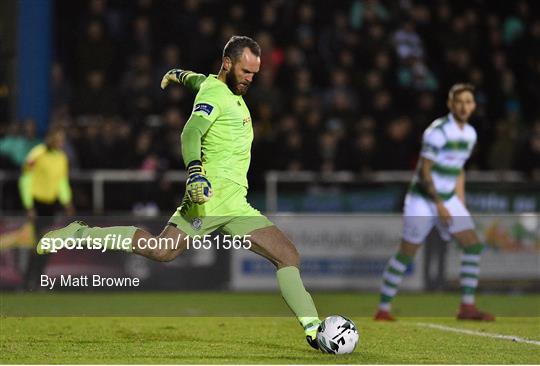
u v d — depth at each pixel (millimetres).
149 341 29750
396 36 67000
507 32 72812
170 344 28859
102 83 62719
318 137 59750
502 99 67938
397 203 57688
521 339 31000
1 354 26172
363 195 57625
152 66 64312
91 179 56719
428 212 37812
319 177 57406
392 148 59969
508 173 62188
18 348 27641
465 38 70000
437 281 54406
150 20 65375
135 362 24391
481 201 58281
